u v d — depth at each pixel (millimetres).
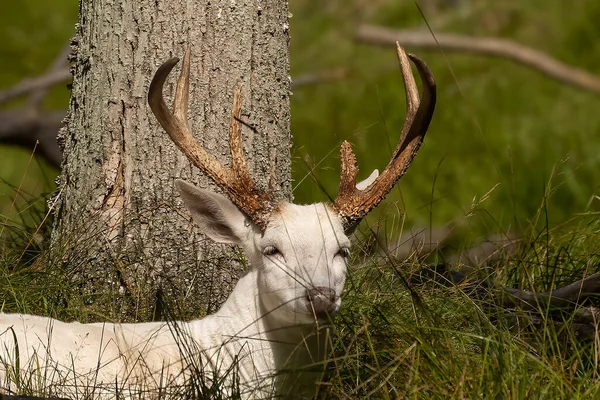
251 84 11508
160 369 9359
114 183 11383
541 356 9352
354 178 9445
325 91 25938
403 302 10633
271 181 10305
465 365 8867
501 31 28609
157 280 11203
